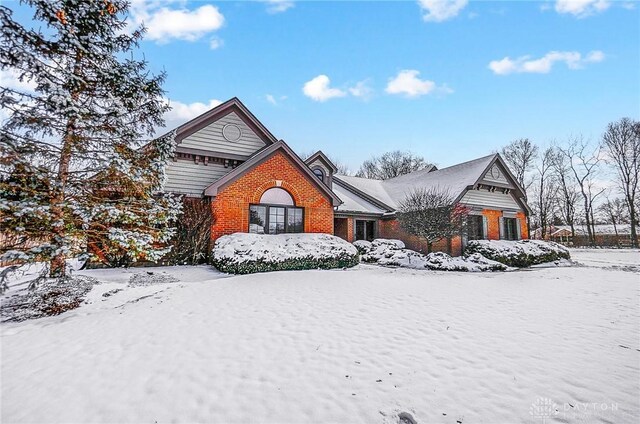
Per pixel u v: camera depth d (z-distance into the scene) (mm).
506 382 3508
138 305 6473
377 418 2895
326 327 5195
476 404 3100
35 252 6293
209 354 4148
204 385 3391
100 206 7258
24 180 6629
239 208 12977
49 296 6820
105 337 4836
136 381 3494
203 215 12273
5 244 6938
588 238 41969
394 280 9633
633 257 22219
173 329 5066
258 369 3746
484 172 19000
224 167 14234
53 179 7121
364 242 18438
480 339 4785
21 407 3062
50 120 7293
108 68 8195
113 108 7945
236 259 10422
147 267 11164
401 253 15812
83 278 8469
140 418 2867
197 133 13664
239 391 3279
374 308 6359
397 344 4555
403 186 24312
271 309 6109
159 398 3166
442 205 15500
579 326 5469
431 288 8562
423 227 15062
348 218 19531
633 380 3588
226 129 14281
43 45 7480
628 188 37125
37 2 7168
